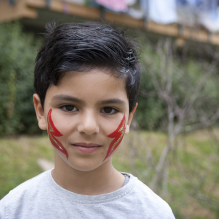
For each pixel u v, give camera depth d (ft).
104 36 3.77
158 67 18.43
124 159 15.12
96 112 3.68
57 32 3.88
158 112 22.49
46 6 19.21
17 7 19.74
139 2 21.97
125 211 4.05
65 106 3.78
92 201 4.06
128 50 3.99
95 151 3.77
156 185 11.76
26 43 20.25
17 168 13.84
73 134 3.73
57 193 4.16
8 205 4.25
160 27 24.27
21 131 19.03
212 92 21.84
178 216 11.12
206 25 25.29
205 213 11.83
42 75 3.99
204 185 13.97
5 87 17.99
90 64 3.60
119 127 3.84
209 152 18.72
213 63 15.31
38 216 4.06
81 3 20.07
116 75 3.68
